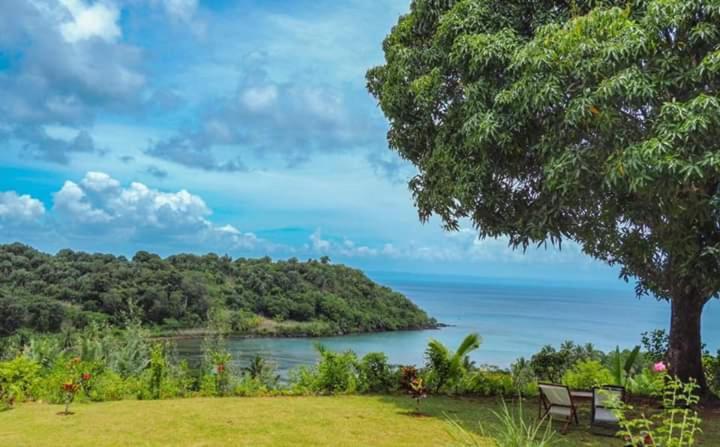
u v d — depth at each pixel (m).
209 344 10.79
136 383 8.60
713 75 5.37
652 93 5.34
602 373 9.45
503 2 7.29
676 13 5.52
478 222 7.79
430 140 8.23
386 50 9.16
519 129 6.34
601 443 6.17
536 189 7.20
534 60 5.93
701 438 6.38
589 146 5.84
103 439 5.77
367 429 6.47
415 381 8.01
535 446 4.57
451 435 5.60
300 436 6.06
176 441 5.73
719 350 10.15
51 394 8.05
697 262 6.49
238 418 6.91
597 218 6.83
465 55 6.80
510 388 9.32
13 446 5.46
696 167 4.99
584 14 6.87
